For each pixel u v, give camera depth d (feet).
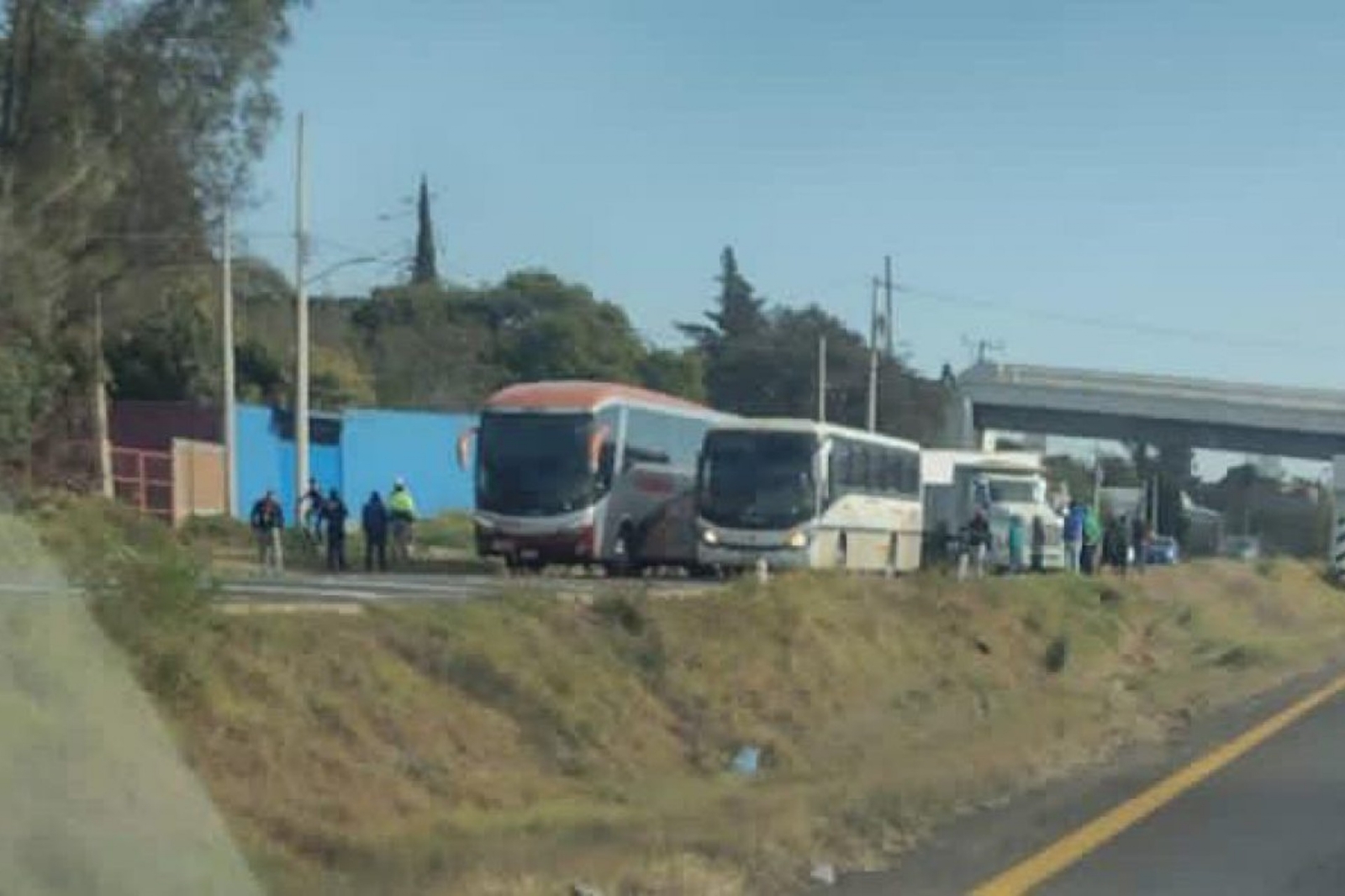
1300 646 286.46
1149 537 574.97
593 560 334.03
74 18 371.35
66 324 382.83
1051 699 194.70
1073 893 91.66
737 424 340.59
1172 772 137.39
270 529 301.63
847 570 293.43
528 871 88.74
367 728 124.77
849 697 193.16
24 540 68.69
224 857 70.03
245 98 395.75
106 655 71.67
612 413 339.77
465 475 562.25
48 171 367.25
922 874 95.45
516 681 147.74
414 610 149.07
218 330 491.72
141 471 396.16
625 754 150.20
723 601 193.16
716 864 92.84
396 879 87.25
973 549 377.71
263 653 122.31
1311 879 96.58
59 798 61.98
